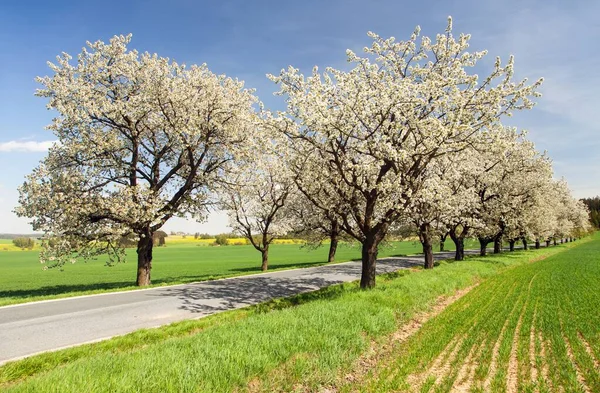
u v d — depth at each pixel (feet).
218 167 78.43
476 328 38.55
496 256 137.28
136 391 18.88
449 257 143.64
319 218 107.65
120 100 66.80
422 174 69.26
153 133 73.36
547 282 75.00
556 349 31.22
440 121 47.50
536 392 23.24
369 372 26.66
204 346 26.25
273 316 35.60
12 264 184.03
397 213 56.70
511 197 117.39
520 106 46.47
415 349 31.81
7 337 33.63
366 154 52.85
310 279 77.87
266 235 106.11
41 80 64.54
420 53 55.21
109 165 68.13
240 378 22.15
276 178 96.63
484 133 48.06
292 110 51.57
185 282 72.69
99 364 22.95
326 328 31.94
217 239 397.39
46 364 26.78
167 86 67.87
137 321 40.45
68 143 65.21
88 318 41.42
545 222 147.54
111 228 63.72
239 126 73.67
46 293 69.05
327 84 52.95
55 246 63.26
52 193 63.77
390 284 58.39
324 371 25.36
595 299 55.36
